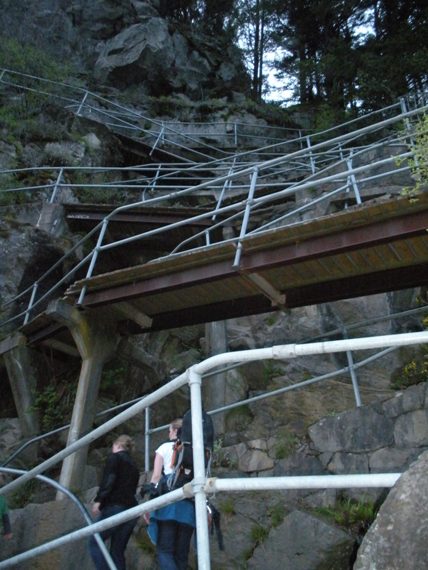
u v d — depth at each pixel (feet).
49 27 75.87
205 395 30.71
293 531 17.28
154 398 11.66
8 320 35.81
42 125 53.26
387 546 8.20
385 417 19.83
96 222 42.86
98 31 78.43
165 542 13.17
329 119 64.39
